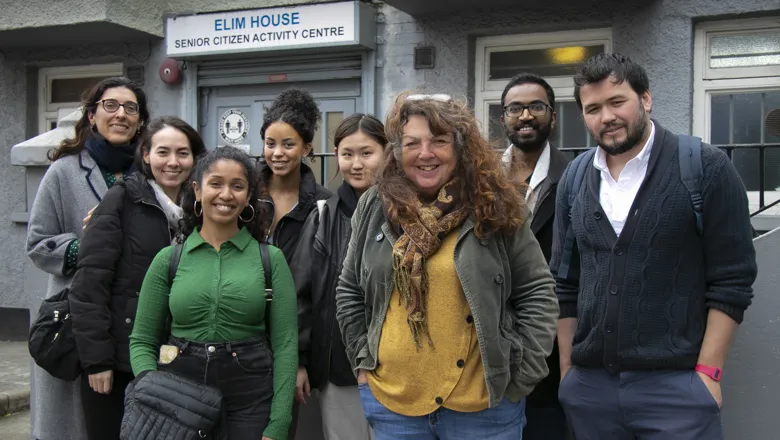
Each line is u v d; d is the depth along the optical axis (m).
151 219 3.02
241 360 2.64
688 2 5.70
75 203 3.27
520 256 2.41
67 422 3.42
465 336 2.32
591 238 2.52
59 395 3.42
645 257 2.41
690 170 2.38
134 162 3.29
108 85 3.34
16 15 7.14
